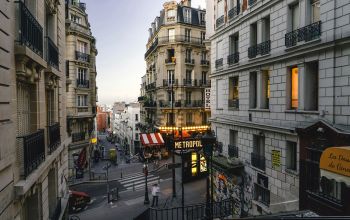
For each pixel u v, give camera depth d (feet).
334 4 32.53
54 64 35.35
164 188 82.74
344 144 30.53
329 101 33.55
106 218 58.95
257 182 48.26
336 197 33.35
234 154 56.13
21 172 21.99
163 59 141.38
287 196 40.73
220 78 63.67
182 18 139.54
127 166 131.54
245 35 52.39
